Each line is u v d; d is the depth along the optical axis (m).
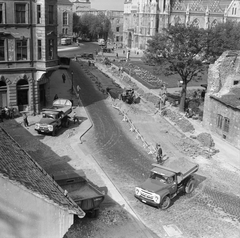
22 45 46.50
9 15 44.53
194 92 65.44
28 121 46.09
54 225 14.29
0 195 13.35
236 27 68.31
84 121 47.81
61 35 170.75
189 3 148.12
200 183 31.02
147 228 23.70
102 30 184.00
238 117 39.44
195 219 25.09
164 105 58.19
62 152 36.47
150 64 53.72
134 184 30.17
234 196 28.98
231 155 37.94
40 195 13.77
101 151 37.59
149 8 138.12
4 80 45.88
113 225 23.75
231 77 45.97
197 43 50.03
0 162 15.16
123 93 60.34
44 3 45.47
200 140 41.38
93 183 29.72
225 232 23.70
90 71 93.00
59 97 60.34
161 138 42.72
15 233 13.93
